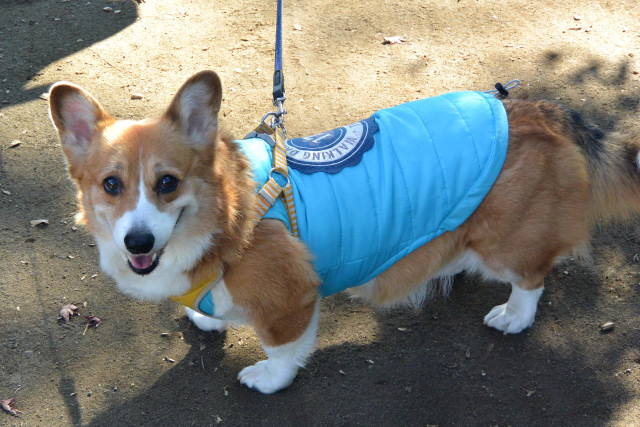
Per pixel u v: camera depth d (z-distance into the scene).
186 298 1.17
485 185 1.18
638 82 1.88
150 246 1.05
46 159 1.67
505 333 1.35
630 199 1.29
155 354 1.33
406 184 1.17
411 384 1.29
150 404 1.27
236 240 1.12
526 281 1.29
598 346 1.33
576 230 1.26
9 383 1.28
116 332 1.36
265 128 1.24
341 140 1.20
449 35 2.18
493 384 1.28
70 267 1.46
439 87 1.91
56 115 1.09
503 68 1.99
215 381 1.30
